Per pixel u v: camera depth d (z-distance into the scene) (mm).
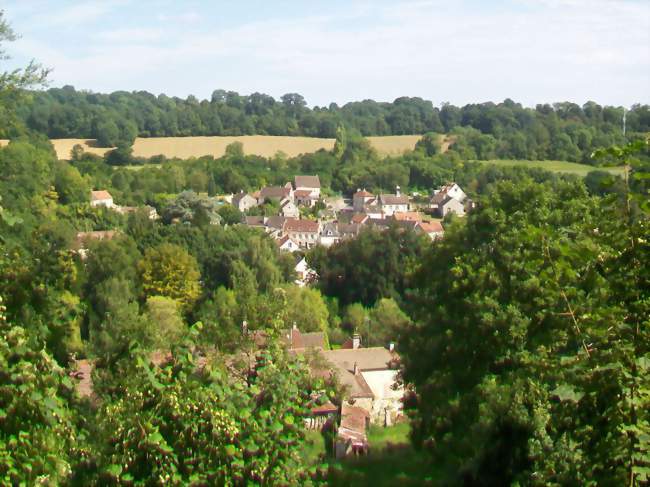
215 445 8594
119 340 9805
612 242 7004
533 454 10383
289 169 132375
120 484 8141
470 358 19141
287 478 9227
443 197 108562
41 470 7453
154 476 8227
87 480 8141
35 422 7621
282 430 9258
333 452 25625
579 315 7172
